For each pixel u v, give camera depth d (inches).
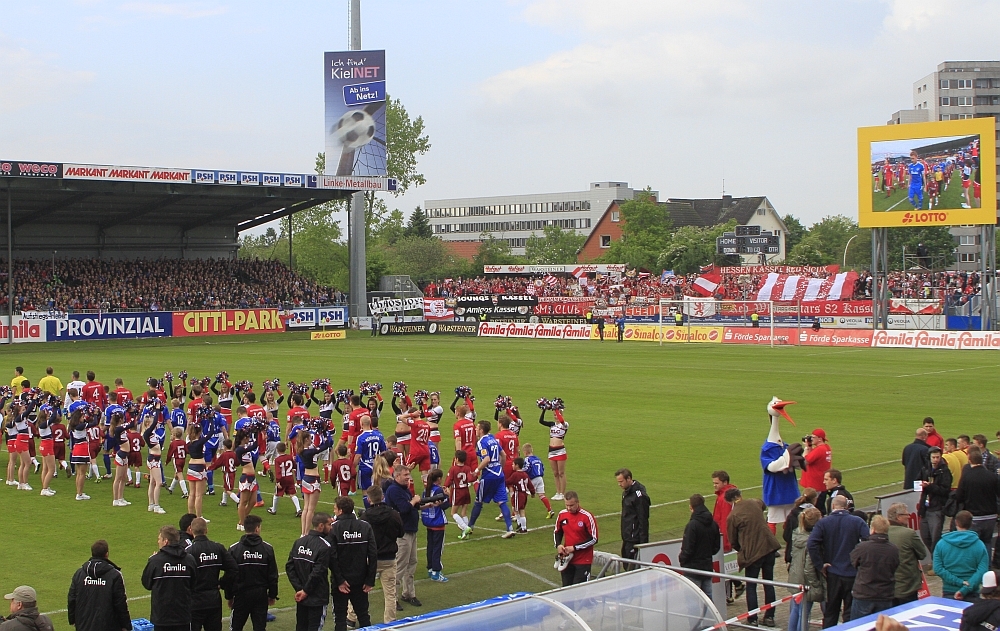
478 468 767.7
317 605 518.6
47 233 3309.5
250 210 3412.9
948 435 1206.3
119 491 877.2
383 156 3235.7
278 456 837.2
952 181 2539.4
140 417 964.0
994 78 7263.8
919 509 670.5
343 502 538.3
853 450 1104.8
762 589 598.2
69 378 1881.2
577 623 424.8
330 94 3218.5
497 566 686.5
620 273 4030.5
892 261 4911.4
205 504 888.3
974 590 495.8
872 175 2632.9
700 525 554.3
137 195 2920.8
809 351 2496.3
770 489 719.7
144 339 2950.3
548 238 6427.2
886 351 2459.4
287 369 2068.2
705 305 3346.5
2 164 2460.6
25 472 945.5
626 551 607.8
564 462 884.0
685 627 465.4
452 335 3294.8
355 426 907.4
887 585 485.4
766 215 6171.3
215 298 3265.3
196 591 498.6
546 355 2439.7
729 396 1596.9
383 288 4067.4
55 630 554.6
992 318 2588.6
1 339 2709.2
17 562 690.8
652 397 1585.9
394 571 570.6
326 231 4598.9
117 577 472.7
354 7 3287.4
